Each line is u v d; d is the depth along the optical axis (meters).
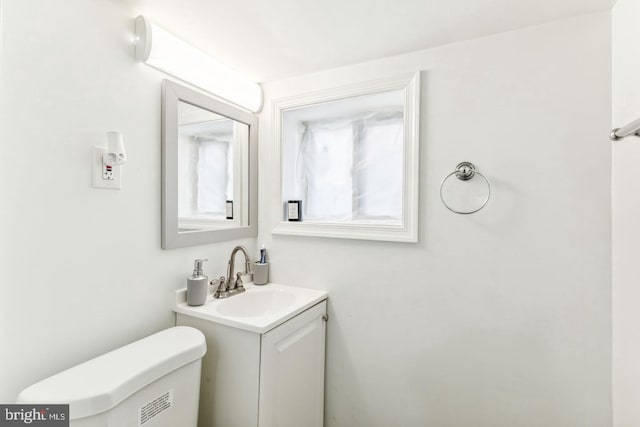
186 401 1.07
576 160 1.16
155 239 1.27
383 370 1.51
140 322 1.21
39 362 0.91
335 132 1.83
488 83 1.29
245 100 1.69
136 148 1.18
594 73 1.14
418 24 1.22
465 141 1.33
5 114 0.84
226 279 1.63
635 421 0.96
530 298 1.23
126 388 0.86
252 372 1.17
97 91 1.05
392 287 1.49
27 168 0.88
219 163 1.58
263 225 1.84
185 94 1.35
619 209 1.06
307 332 1.46
